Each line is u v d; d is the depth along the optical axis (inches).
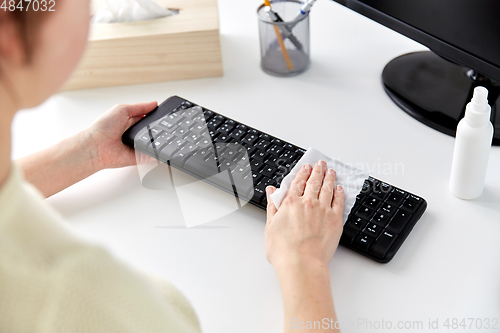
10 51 10.7
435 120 29.6
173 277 22.4
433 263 22.3
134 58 34.6
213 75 35.8
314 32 39.5
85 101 34.5
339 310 20.6
